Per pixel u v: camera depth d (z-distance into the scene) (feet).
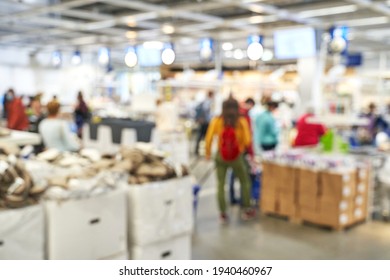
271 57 44.14
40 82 61.67
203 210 18.85
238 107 16.31
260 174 19.17
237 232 15.87
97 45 53.47
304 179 16.89
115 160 10.77
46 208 8.57
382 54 55.16
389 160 17.80
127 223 10.13
